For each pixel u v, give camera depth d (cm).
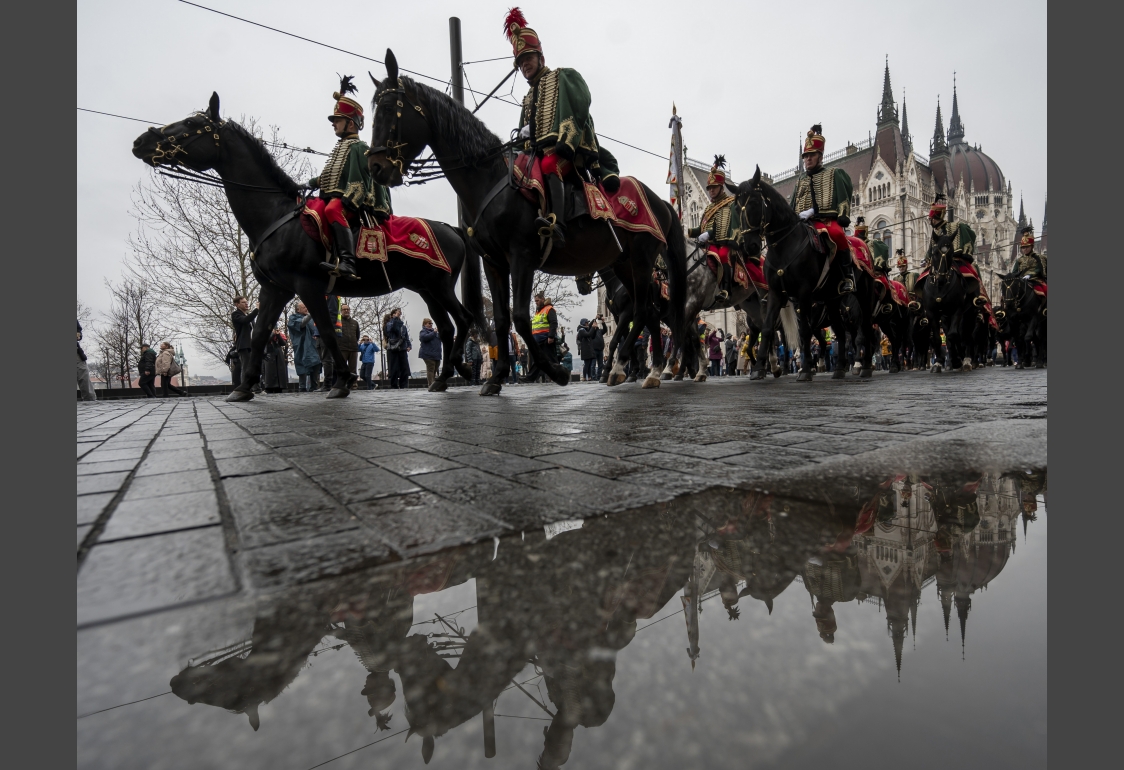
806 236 718
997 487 113
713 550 81
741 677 45
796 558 76
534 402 433
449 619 61
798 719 39
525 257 490
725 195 969
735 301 1023
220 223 2117
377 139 471
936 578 67
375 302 2745
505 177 485
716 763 34
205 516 111
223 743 39
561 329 1448
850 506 102
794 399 380
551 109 472
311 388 1360
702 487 122
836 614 57
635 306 605
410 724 41
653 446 181
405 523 101
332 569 79
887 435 191
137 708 45
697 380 894
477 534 93
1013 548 78
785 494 113
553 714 41
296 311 1324
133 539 96
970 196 9188
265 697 46
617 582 70
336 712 43
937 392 414
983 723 38
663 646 52
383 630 58
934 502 103
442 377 736
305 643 57
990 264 8469
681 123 2066
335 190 570
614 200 550
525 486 129
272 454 194
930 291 1037
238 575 77
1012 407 278
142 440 250
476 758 36
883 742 36
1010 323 1399
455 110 491
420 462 167
